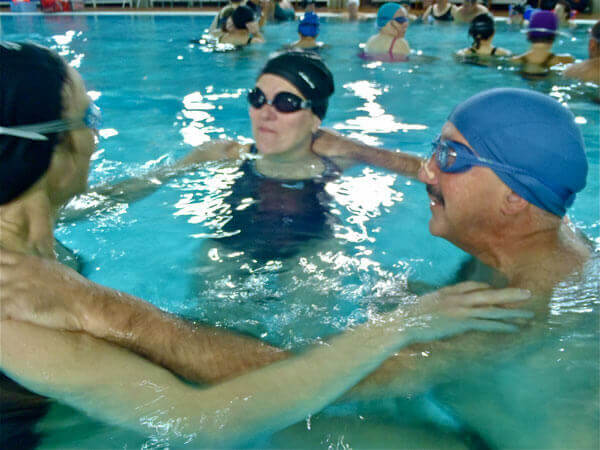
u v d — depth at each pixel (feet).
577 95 14.94
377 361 3.97
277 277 5.55
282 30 31.78
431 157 5.09
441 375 3.85
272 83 7.83
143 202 7.48
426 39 28.43
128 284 5.43
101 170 9.05
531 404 3.59
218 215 7.06
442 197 4.98
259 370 3.87
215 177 8.29
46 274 3.94
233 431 3.44
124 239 6.41
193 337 4.04
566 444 3.35
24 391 3.64
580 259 4.86
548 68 18.86
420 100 14.84
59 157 3.92
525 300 4.45
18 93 3.53
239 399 3.60
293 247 6.20
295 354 4.13
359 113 13.48
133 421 3.45
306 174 8.29
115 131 11.69
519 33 31.32
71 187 4.23
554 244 4.91
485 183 4.61
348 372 3.88
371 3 48.44
